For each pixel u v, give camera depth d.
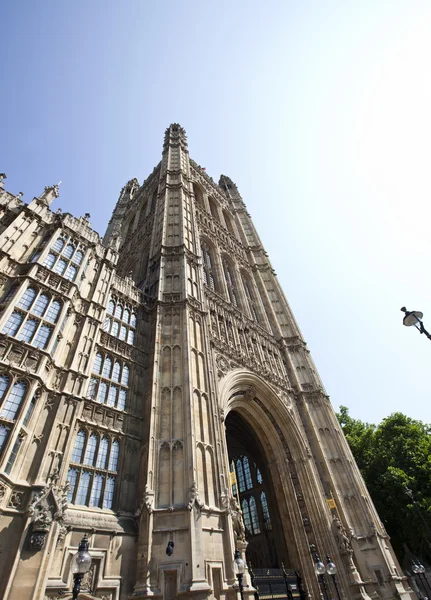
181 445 18.08
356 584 21.55
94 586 12.98
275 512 29.22
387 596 22.53
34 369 14.98
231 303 35.88
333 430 31.81
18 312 15.97
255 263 49.91
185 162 52.41
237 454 40.97
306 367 37.59
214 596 14.29
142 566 13.91
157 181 50.94
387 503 35.44
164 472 17.08
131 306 25.36
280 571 22.62
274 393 30.41
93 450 16.81
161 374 21.39
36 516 12.06
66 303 18.25
